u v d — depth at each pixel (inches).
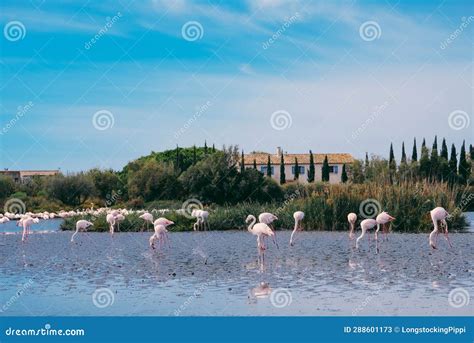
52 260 1018.7
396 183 1658.5
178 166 2571.4
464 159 2837.1
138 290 720.3
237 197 2267.5
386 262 925.8
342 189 1617.9
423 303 631.2
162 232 1195.3
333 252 1072.2
